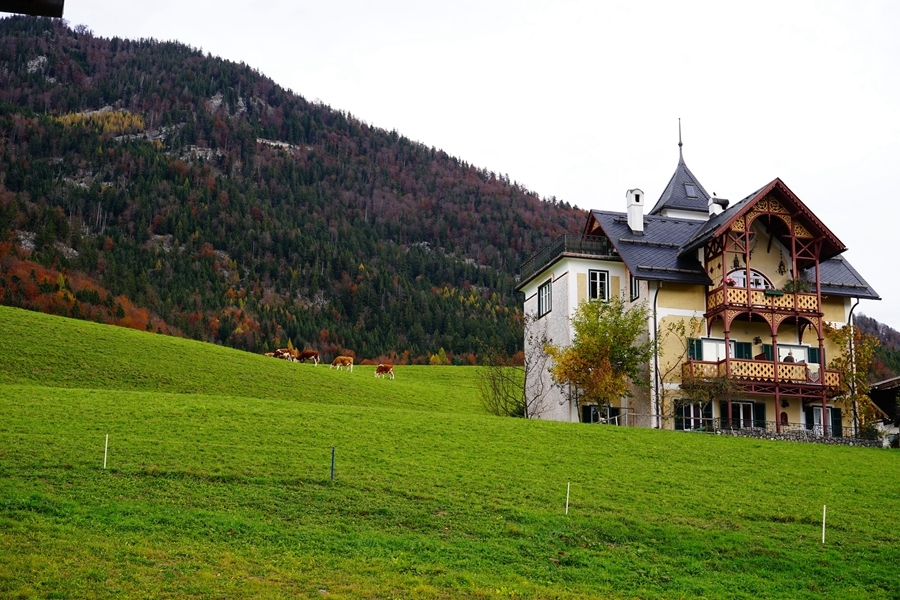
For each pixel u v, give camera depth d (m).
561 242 53.94
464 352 180.75
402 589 21.97
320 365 79.88
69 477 28.91
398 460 34.28
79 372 54.62
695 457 38.38
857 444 47.62
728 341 49.12
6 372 52.09
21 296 142.00
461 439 38.66
